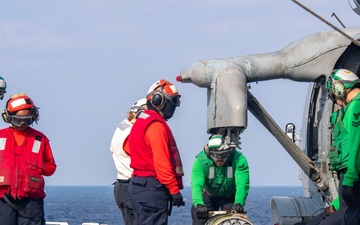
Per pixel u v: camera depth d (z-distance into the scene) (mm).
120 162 12219
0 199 10734
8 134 10820
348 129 9867
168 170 10281
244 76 12547
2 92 11375
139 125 10508
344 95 10180
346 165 10047
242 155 12086
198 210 11727
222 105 12195
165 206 10492
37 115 10930
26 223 10781
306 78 12797
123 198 12180
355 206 9961
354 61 12680
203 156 12008
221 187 12164
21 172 10727
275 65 12742
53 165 11055
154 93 10656
